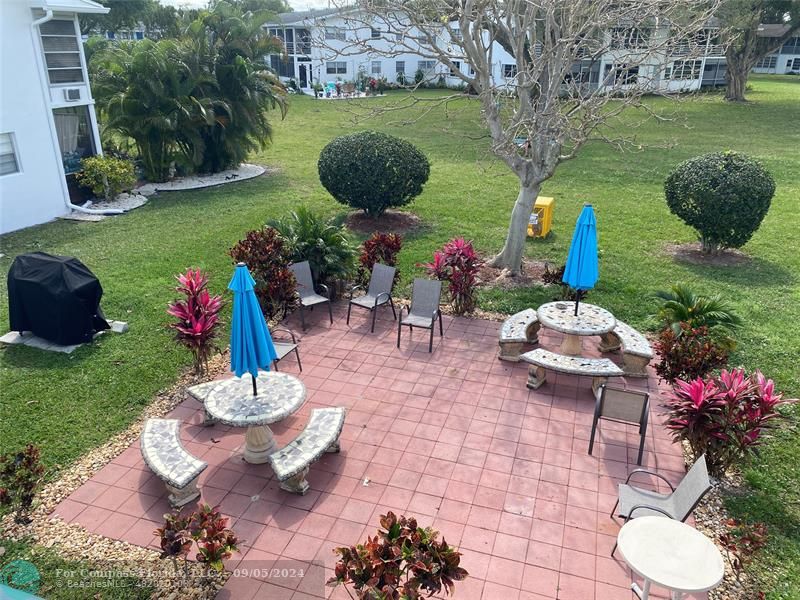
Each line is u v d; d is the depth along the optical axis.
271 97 22.08
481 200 18.20
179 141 20.55
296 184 20.44
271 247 10.52
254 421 6.55
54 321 9.55
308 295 10.77
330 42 47.38
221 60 21.42
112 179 17.83
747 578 5.66
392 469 7.07
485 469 7.08
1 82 14.91
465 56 11.22
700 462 5.75
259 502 6.56
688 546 5.03
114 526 6.26
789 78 58.28
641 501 5.93
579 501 6.59
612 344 9.62
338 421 7.20
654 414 8.13
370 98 42.84
